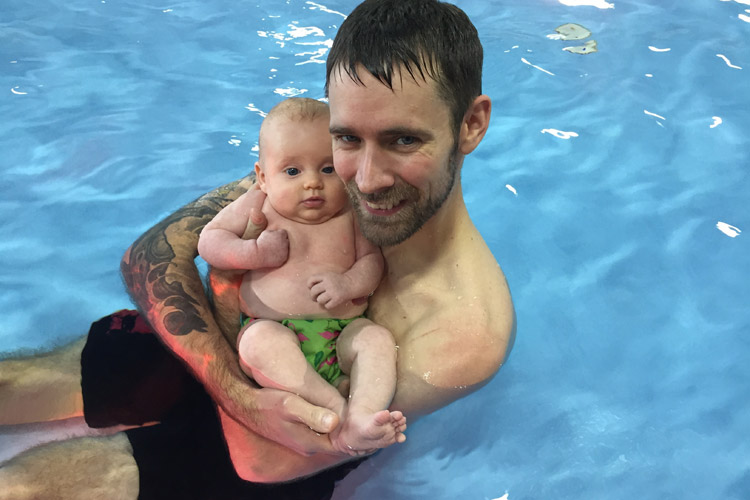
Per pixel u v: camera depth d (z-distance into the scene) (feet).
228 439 2.68
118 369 2.86
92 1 6.40
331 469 2.81
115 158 4.63
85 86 5.29
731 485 2.88
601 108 5.02
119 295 3.75
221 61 5.59
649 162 4.55
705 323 3.55
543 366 3.35
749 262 3.87
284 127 2.72
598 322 3.56
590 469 2.95
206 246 2.81
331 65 2.26
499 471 2.95
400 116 2.17
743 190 4.32
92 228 4.13
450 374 2.61
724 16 6.05
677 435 3.07
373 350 2.56
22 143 4.74
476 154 4.66
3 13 6.15
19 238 4.06
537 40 5.78
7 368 2.91
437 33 2.21
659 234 4.04
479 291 2.69
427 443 3.03
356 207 2.43
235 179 4.48
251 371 2.60
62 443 2.67
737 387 3.26
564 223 4.12
